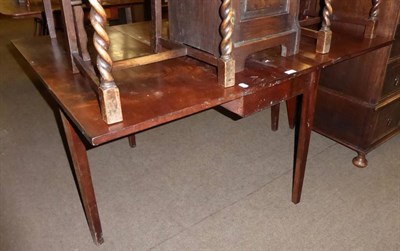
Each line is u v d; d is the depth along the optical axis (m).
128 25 1.69
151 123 0.87
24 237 1.40
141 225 1.45
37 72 1.14
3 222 1.47
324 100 1.86
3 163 1.88
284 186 1.67
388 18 1.47
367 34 1.48
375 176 1.71
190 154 1.94
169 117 0.89
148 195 1.62
